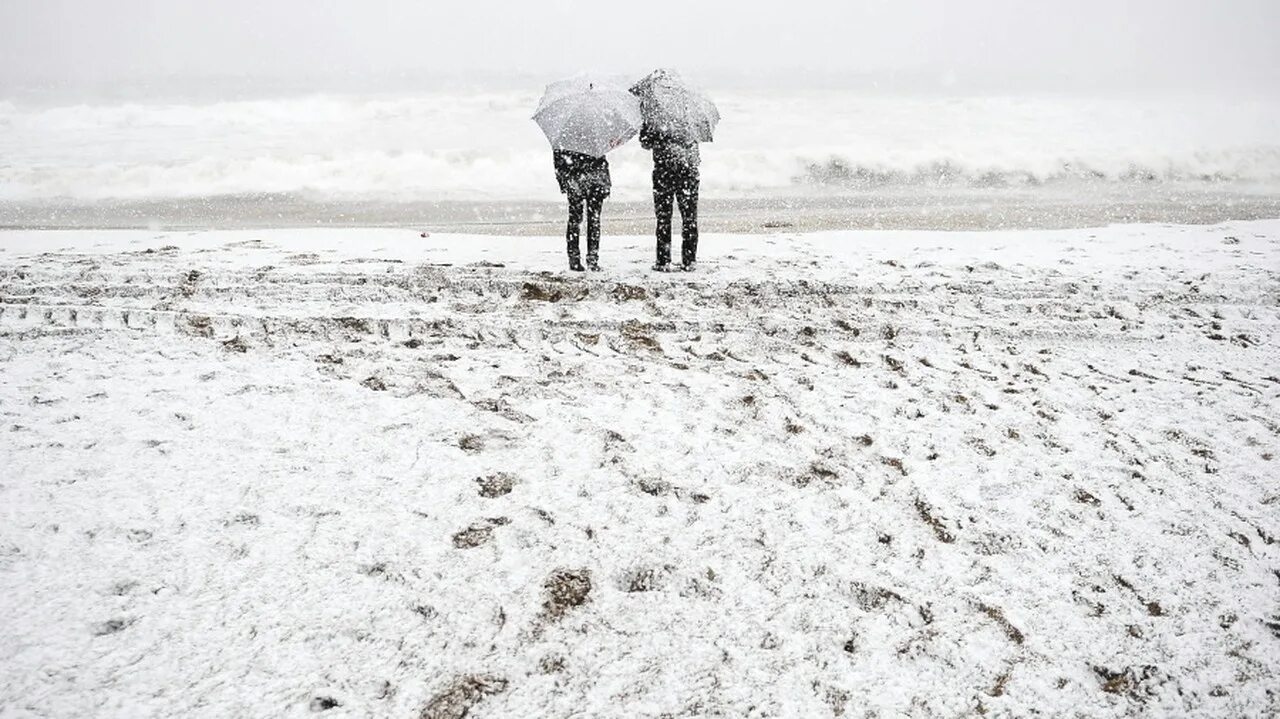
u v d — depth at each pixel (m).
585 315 5.65
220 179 13.22
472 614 2.63
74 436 3.71
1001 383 4.69
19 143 16.45
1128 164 14.59
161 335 5.09
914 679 2.42
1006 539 3.14
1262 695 2.40
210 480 3.38
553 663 2.43
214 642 2.46
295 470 3.48
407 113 22.28
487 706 2.26
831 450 3.82
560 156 6.31
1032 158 14.81
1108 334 5.48
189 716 2.17
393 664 2.41
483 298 6.00
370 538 3.02
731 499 3.37
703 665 2.45
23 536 2.94
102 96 27.53
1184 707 2.36
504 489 3.40
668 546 3.03
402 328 5.31
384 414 4.05
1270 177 13.95
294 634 2.51
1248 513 3.34
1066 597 2.81
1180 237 8.43
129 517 3.09
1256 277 6.79
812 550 3.04
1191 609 2.76
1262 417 4.26
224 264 6.83
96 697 2.22
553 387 4.46
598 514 3.22
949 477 3.60
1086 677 2.46
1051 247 7.98
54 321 5.26
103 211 11.12
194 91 30.19
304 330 5.25
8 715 2.13
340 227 10.23
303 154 14.91
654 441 3.85
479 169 14.02
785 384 4.60
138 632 2.48
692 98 6.37
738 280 6.55
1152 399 4.48
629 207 11.62
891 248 7.93
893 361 4.99
